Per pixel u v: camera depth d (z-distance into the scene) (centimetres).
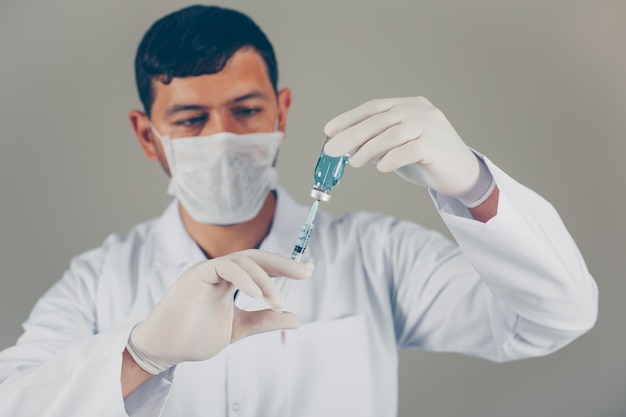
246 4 192
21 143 194
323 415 170
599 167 194
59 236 191
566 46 197
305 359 172
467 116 195
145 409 118
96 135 193
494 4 197
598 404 187
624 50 197
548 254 114
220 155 183
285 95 192
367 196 189
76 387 113
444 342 171
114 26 195
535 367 187
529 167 194
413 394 183
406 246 182
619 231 193
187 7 191
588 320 129
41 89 195
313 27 193
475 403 184
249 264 100
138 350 113
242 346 170
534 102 195
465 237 115
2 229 192
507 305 133
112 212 191
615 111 196
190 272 106
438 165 106
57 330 178
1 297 189
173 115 185
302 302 176
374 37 195
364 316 177
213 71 184
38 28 196
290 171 189
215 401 168
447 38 196
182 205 186
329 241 184
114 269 184
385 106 111
